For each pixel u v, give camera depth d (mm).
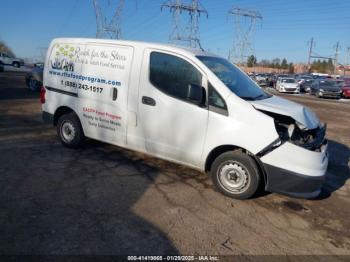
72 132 6070
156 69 4906
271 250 3457
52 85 6191
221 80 4527
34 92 15828
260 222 4020
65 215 3795
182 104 4668
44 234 3385
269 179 4316
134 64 5086
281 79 35688
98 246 3254
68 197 4254
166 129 4859
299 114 4426
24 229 3447
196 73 4598
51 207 3959
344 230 4023
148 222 3783
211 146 4527
